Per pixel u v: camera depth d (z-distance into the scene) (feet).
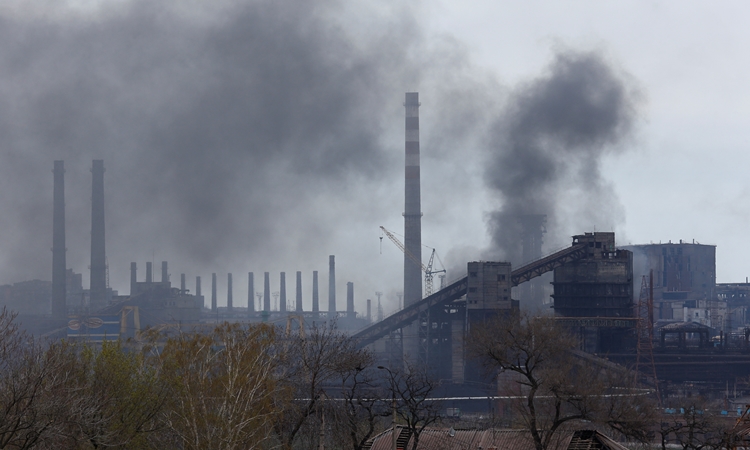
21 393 584.40
